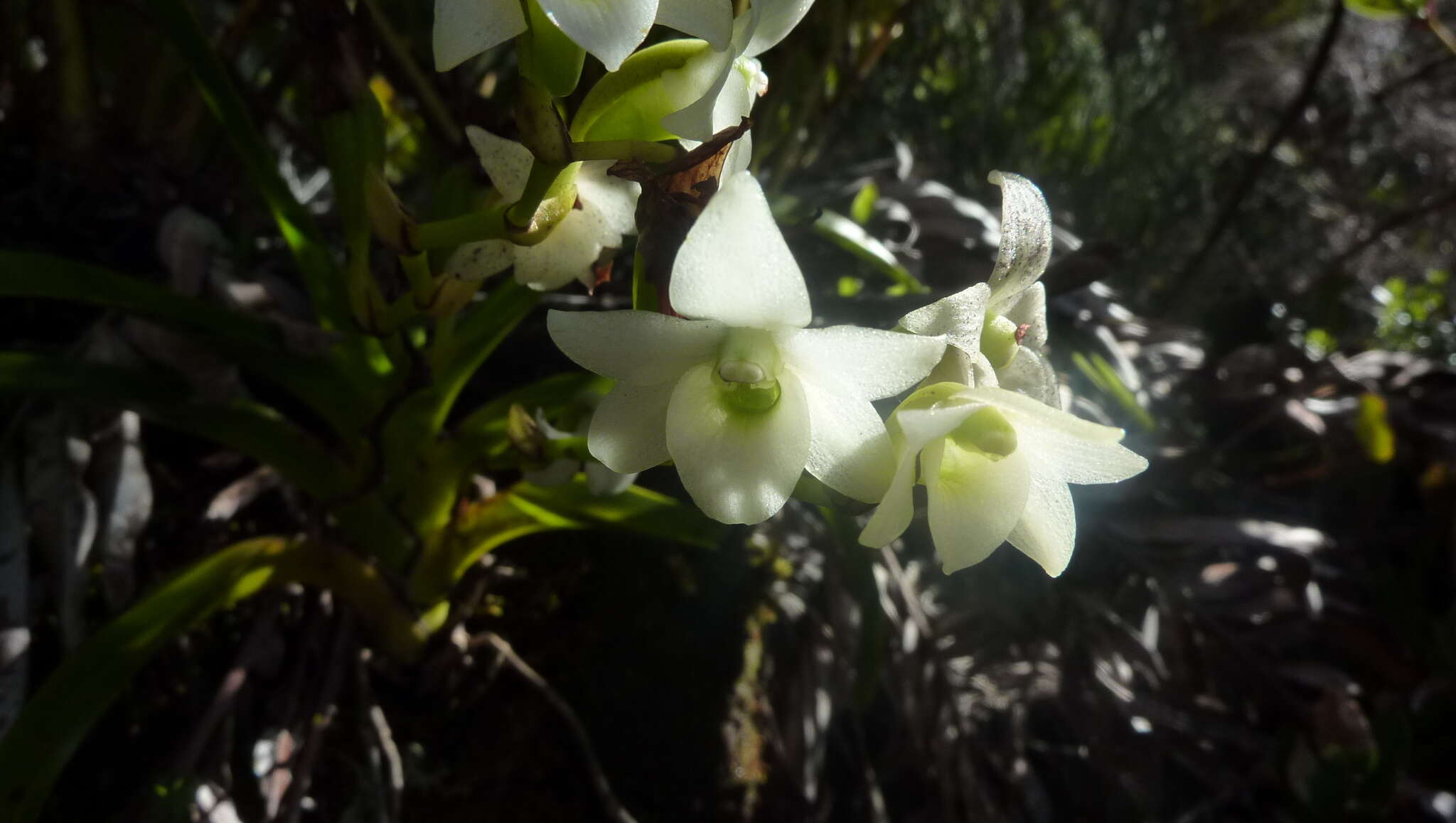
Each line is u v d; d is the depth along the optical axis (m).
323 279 0.12
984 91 0.30
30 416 0.12
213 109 0.11
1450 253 0.51
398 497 0.13
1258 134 0.52
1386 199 0.49
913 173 0.30
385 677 0.14
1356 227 0.48
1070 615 0.20
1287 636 0.21
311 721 0.13
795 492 0.08
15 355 0.11
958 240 0.22
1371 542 0.23
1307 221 0.48
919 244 0.22
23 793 0.09
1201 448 0.22
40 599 0.12
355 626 0.14
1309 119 0.50
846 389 0.07
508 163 0.08
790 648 0.17
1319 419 0.23
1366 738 0.19
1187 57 0.49
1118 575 0.21
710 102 0.07
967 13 0.30
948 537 0.08
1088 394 0.21
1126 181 0.34
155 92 0.18
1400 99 0.50
